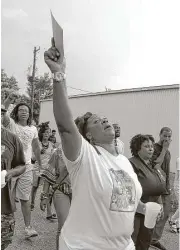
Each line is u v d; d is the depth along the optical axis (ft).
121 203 5.53
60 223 9.71
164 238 13.87
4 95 12.12
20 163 8.45
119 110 49.47
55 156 10.30
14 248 10.87
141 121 46.14
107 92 51.26
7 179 7.65
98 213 5.44
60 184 9.76
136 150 9.98
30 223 13.28
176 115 41.37
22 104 13.19
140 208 7.25
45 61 5.11
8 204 7.89
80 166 5.48
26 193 11.96
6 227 7.88
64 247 5.56
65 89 5.22
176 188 15.70
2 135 8.04
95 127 6.02
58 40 4.97
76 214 5.60
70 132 5.33
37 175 15.38
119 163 5.84
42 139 16.96
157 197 9.98
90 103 54.03
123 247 5.76
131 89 47.78
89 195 5.43
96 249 5.45
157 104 44.29
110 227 5.49
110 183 5.45
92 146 5.78
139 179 9.61
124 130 48.80
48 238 12.26
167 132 11.80
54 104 5.21
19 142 8.38
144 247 9.12
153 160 10.84
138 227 8.92
